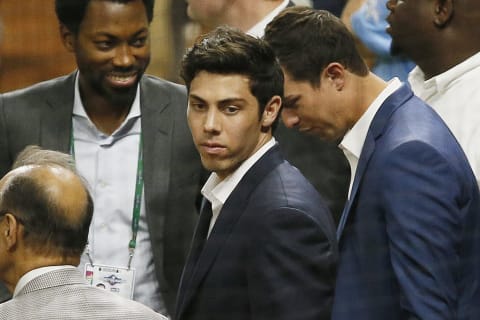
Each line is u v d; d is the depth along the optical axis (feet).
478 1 32.73
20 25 32.63
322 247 28.53
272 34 30.25
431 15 32.99
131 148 34.17
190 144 34.37
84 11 32.37
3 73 33.22
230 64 28.91
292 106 30.42
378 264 28.78
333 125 30.40
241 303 28.89
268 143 30.01
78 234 27.58
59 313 26.81
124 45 32.73
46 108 33.96
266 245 28.35
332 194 33.53
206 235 30.78
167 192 34.04
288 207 28.50
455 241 28.30
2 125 33.78
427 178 28.22
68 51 33.12
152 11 32.91
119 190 33.94
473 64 33.06
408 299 27.71
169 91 34.40
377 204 28.86
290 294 28.14
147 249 33.99
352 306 28.81
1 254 27.40
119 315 27.12
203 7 32.89
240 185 29.48
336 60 29.78
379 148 29.22
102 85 33.22
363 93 30.09
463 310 28.84
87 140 34.09
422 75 34.40
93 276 33.55
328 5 35.01
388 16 33.83
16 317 26.81
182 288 30.30
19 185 27.22
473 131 32.55
